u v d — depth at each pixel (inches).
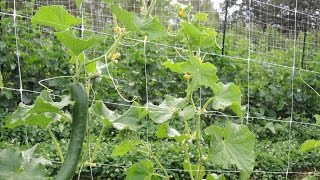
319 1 715.4
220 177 101.0
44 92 81.0
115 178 226.4
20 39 319.6
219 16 487.5
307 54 474.3
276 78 395.9
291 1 835.4
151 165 99.8
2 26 327.3
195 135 97.2
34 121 82.0
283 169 259.6
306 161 273.6
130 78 345.7
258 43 486.9
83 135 73.6
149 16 80.9
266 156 262.8
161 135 99.5
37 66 325.1
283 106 382.0
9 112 301.3
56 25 82.4
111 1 79.1
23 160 74.6
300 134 341.4
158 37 75.6
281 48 486.9
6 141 253.4
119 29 85.7
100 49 335.3
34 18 81.2
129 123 86.0
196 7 426.0
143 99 349.4
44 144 245.4
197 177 98.1
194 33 92.0
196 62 92.3
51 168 211.2
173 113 93.6
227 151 89.4
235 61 383.2
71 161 72.0
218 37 434.6
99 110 88.0
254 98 382.6
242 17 507.8
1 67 315.3
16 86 318.3
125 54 347.6
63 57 325.7
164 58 351.6
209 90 333.7
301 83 398.3
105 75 88.3
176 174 229.6
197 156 238.8
